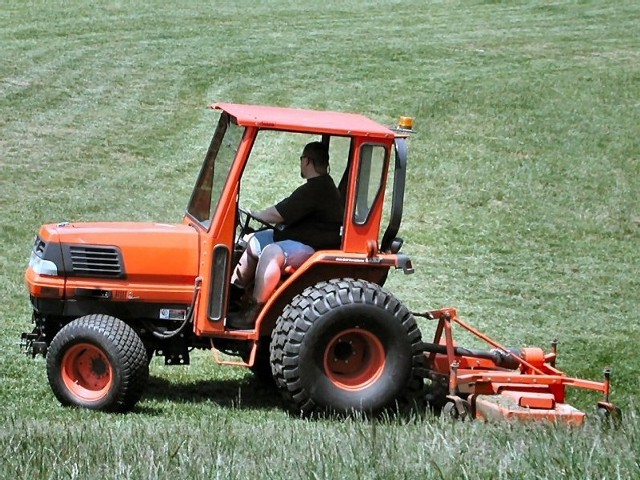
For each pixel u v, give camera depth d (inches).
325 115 730.8
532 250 1219.2
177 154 1574.8
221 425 605.0
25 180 1407.5
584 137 1697.8
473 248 1215.6
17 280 1015.0
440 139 1669.5
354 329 674.2
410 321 684.7
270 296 685.3
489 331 943.7
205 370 807.7
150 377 783.7
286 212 693.3
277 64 2126.0
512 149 1631.4
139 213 1298.0
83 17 2456.9
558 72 2134.6
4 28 2310.5
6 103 1771.7
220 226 686.5
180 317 706.8
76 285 698.2
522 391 682.2
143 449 504.7
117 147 1589.6
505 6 2765.7
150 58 2118.6
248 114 697.6
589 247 1238.9
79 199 1338.6
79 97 1840.6
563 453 495.2
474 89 1978.3
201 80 1989.4
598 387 681.0
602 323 984.3
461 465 471.2
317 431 580.1
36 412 667.4
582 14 2679.6
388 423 635.5
